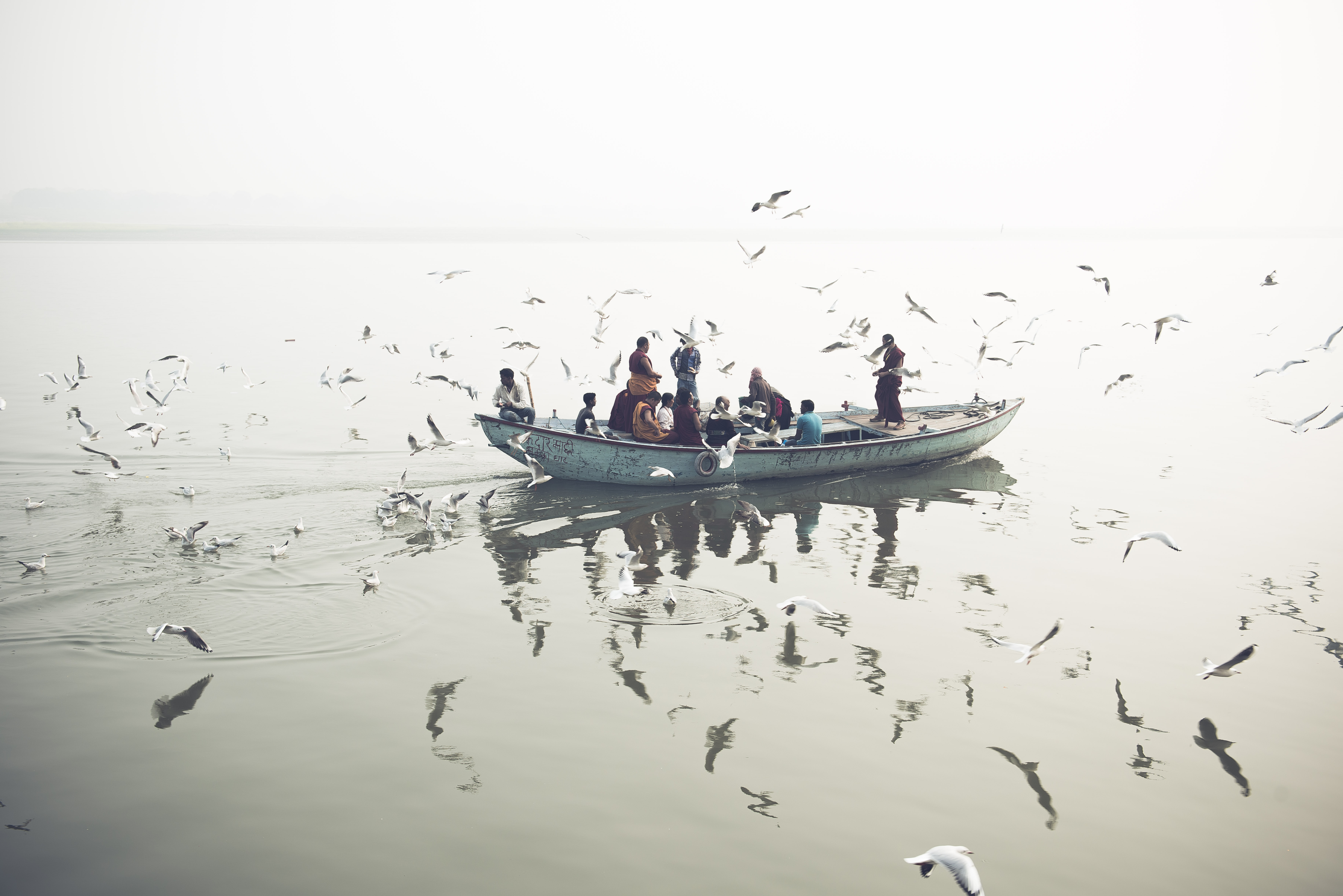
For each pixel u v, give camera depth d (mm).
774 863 6840
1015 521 14773
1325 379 28266
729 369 18094
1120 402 25094
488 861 6801
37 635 10023
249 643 9977
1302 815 7543
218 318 39656
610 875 6684
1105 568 12648
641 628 10555
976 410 21203
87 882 6535
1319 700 9258
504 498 15477
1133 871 6891
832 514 15148
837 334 36406
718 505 15484
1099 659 10016
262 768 7824
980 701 9125
